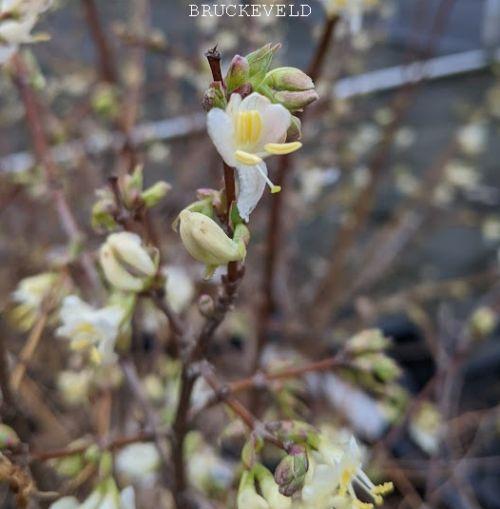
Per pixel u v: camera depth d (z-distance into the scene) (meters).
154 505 0.20
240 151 0.08
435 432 0.23
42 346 0.25
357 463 0.10
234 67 0.08
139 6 0.27
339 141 0.33
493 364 0.36
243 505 0.10
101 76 0.27
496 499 0.30
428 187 0.36
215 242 0.08
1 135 0.32
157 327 0.21
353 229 0.32
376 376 0.13
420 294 0.33
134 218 0.11
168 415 0.16
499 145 0.49
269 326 0.22
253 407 0.19
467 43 0.48
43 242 0.26
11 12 0.12
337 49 0.28
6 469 0.10
